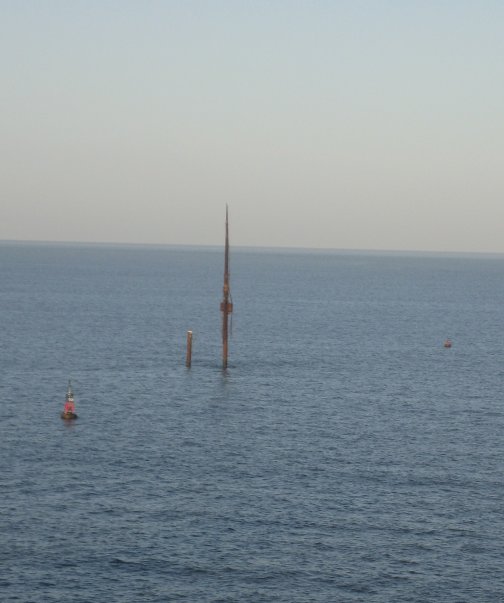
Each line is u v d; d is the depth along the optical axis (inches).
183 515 2719.0
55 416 3969.0
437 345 6904.5
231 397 4483.3
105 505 2787.9
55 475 3075.8
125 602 2175.2
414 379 5201.8
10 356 5757.9
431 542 2561.5
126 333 7229.3
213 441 3572.8
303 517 2723.9
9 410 4069.9
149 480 3043.8
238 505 2815.0
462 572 2374.5
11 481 2997.0
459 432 3828.7
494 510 2827.3
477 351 6589.6
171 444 3513.8
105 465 3206.2
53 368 5315.0
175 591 2235.5
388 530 2640.3
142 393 4547.2
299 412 4165.8
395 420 4042.8
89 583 2266.2
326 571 2363.4
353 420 4023.1
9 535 2532.0
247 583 2288.4
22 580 2269.9
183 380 4963.1
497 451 3518.7
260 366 5556.1
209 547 2490.2
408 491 2992.1
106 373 5162.4
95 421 3885.3
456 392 4795.8
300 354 6166.3
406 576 2343.8
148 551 2455.7
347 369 5521.7
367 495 2938.0
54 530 2578.7
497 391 4852.4
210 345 6555.1
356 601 2207.2
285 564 2396.7
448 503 2881.4
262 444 3543.3
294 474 3144.7
